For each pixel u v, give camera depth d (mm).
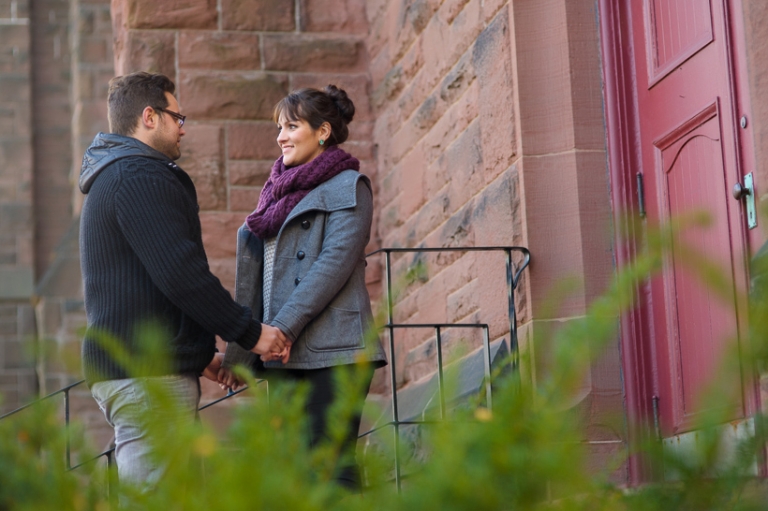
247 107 10453
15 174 19641
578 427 1209
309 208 5168
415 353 9172
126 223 4539
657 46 6684
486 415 1229
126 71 10328
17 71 20031
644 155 6785
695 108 6184
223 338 4672
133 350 4398
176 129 5199
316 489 1178
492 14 7676
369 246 10398
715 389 1170
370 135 10695
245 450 1236
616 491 1300
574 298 6664
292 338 4863
